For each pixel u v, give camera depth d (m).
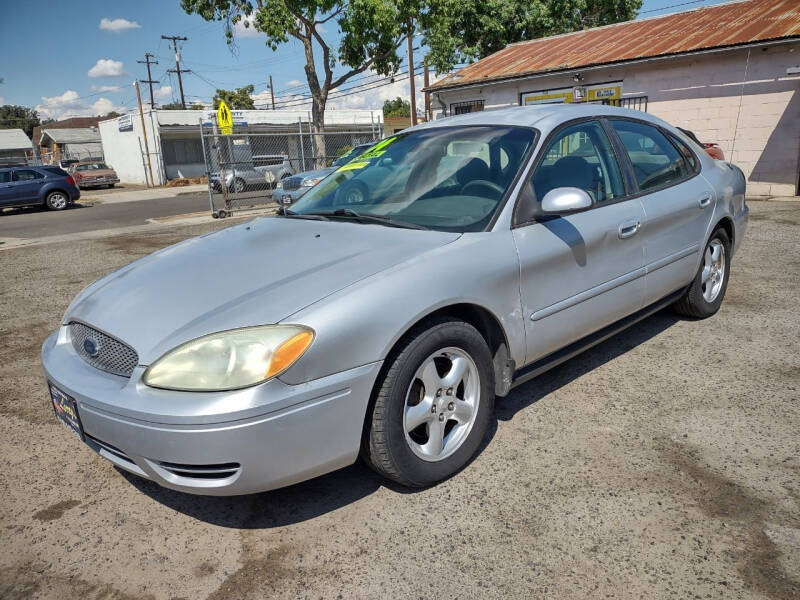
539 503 2.35
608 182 3.29
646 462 2.59
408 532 2.23
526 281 2.70
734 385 3.29
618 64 13.14
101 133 42.94
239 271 2.48
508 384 2.70
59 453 2.95
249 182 18.47
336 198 3.28
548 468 2.58
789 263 5.89
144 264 2.88
